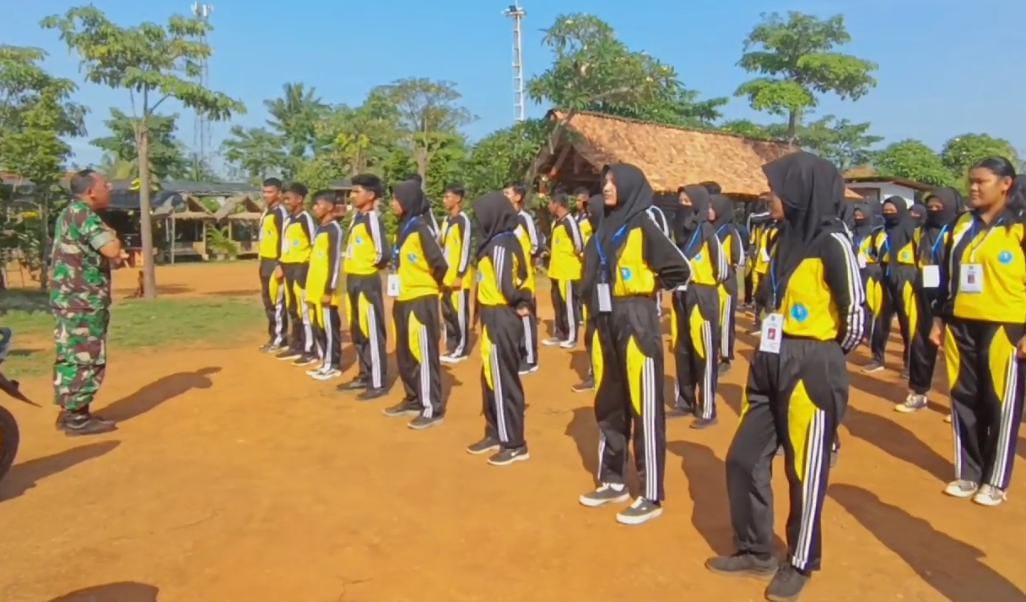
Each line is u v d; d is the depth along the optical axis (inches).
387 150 1540.4
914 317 279.9
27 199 708.0
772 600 147.6
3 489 208.5
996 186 194.2
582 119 863.7
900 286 332.8
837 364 145.1
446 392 320.5
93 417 263.6
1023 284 190.1
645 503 186.2
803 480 146.9
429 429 264.2
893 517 187.5
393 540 176.1
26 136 684.7
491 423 237.1
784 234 151.0
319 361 369.4
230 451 240.7
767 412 154.3
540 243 438.3
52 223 724.0
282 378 340.5
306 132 2086.6
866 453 236.5
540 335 464.4
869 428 263.0
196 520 187.9
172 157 1494.8
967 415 199.9
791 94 1206.9
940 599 148.6
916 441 248.5
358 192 299.6
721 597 150.6
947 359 204.4
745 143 990.4
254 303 636.1
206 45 685.3
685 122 1365.7
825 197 144.3
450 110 1684.3
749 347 428.5
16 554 170.6
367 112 1612.9
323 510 193.6
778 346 148.6
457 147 1375.5
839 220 147.2
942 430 260.4
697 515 189.6
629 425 194.7
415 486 210.1
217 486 210.4
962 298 197.8
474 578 158.1
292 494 204.5
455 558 167.2
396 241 267.9
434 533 179.8
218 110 691.4
